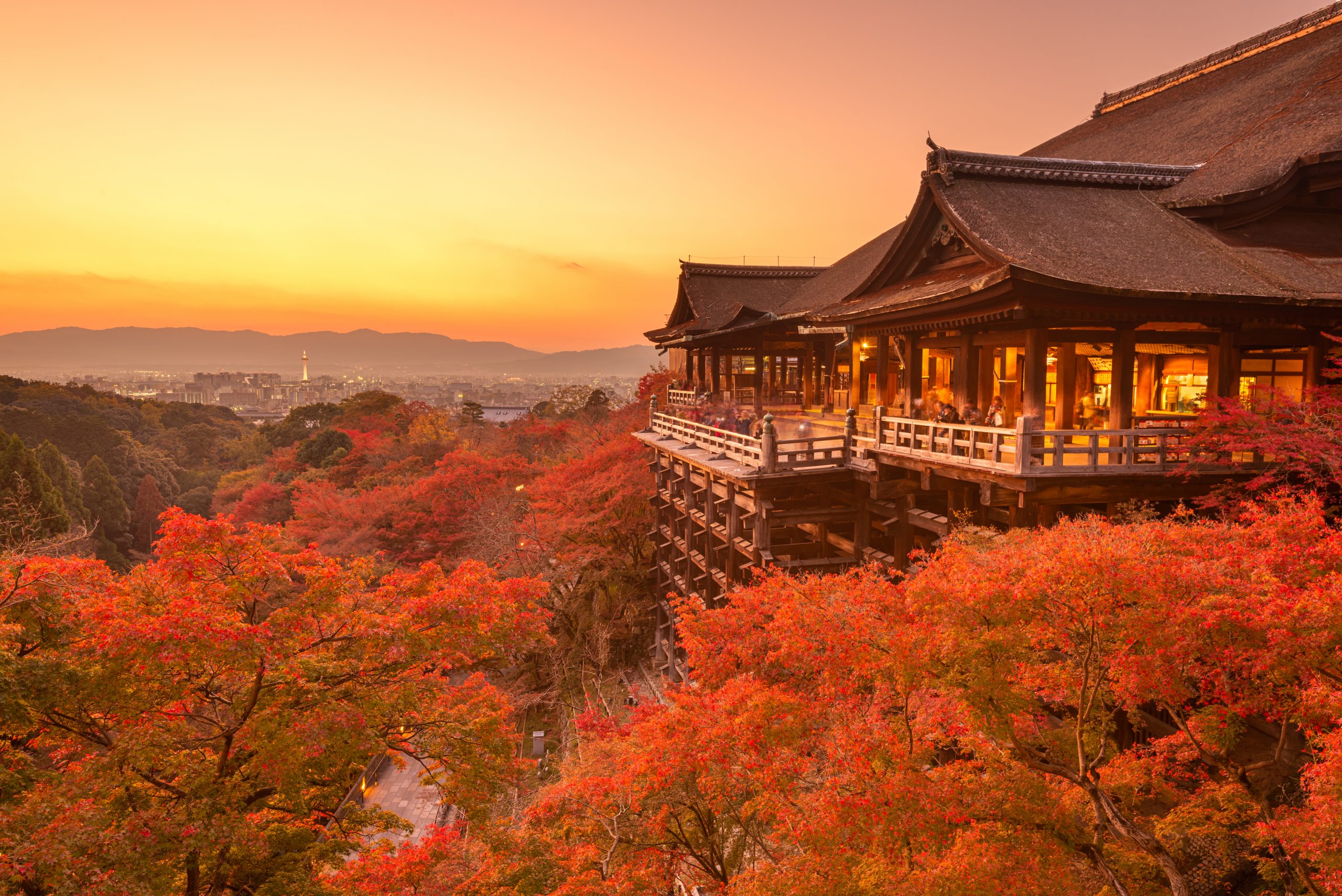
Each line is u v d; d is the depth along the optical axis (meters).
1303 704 6.35
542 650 28.17
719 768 8.66
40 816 6.43
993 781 7.24
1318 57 20.80
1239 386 14.19
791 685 8.95
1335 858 5.26
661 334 39.00
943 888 6.16
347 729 7.73
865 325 19.06
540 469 41.75
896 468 17.62
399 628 8.79
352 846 9.58
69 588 8.19
